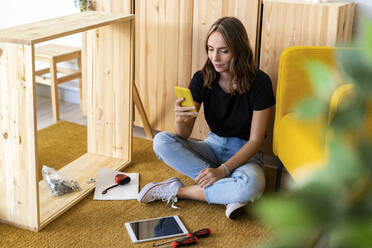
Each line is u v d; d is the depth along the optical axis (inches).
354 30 87.4
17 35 60.8
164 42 96.3
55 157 93.2
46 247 63.1
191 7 91.1
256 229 68.8
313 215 8.0
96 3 99.2
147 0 95.1
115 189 80.1
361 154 8.3
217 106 76.3
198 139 102.0
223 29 69.3
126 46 84.3
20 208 66.9
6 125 63.7
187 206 75.1
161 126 103.7
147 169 89.3
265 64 86.4
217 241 65.6
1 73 61.5
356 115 8.5
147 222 69.9
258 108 72.9
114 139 91.4
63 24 70.8
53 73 110.3
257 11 84.4
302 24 80.7
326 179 8.2
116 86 87.7
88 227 68.4
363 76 8.2
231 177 72.6
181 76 96.8
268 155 94.3
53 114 114.1
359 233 7.8
